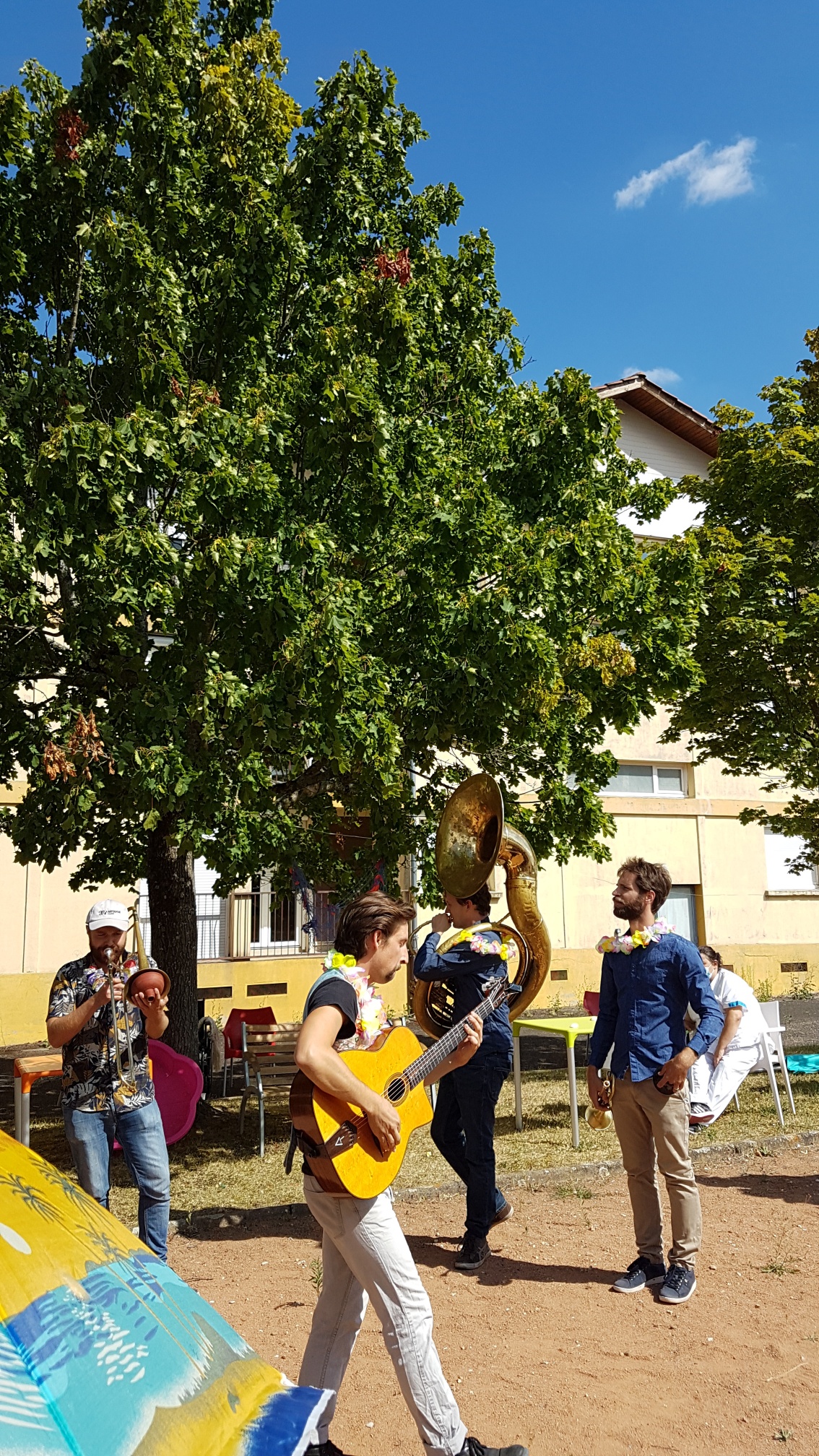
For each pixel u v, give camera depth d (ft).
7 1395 5.55
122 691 25.43
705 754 45.01
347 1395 12.94
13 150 26.23
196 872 58.18
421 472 27.99
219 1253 18.79
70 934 53.01
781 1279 16.75
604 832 31.30
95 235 24.07
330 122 29.99
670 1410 12.41
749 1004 27.89
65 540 22.31
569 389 31.86
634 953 16.70
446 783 31.58
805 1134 26.66
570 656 28.17
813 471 41.65
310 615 23.12
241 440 24.04
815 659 40.68
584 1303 15.83
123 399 27.86
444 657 25.67
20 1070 23.54
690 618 30.42
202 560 22.95
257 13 31.37
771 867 74.54
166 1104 25.32
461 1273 17.25
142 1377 6.49
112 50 27.89
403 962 11.53
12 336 27.71
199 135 27.91
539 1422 12.12
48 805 24.73
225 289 26.94
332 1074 9.78
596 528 28.66
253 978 57.82
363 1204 9.96
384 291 26.35
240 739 24.07
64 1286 6.72
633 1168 16.62
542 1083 38.37
